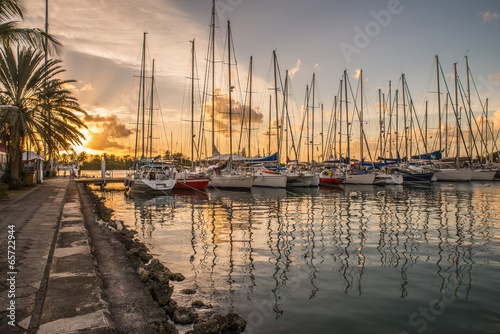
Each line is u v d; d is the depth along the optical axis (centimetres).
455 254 952
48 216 1150
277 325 534
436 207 2027
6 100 2177
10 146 2273
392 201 2400
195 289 686
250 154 3756
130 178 3172
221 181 3431
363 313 578
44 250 709
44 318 404
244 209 2005
